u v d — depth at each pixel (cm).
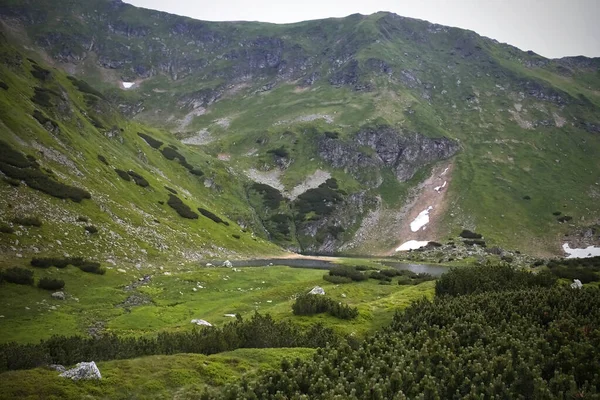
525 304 2533
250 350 2211
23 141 6562
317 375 1587
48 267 4303
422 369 1617
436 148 19875
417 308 2800
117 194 7681
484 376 1546
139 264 5731
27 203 5234
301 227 14675
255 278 5775
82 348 2150
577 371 1609
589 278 5009
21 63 9294
